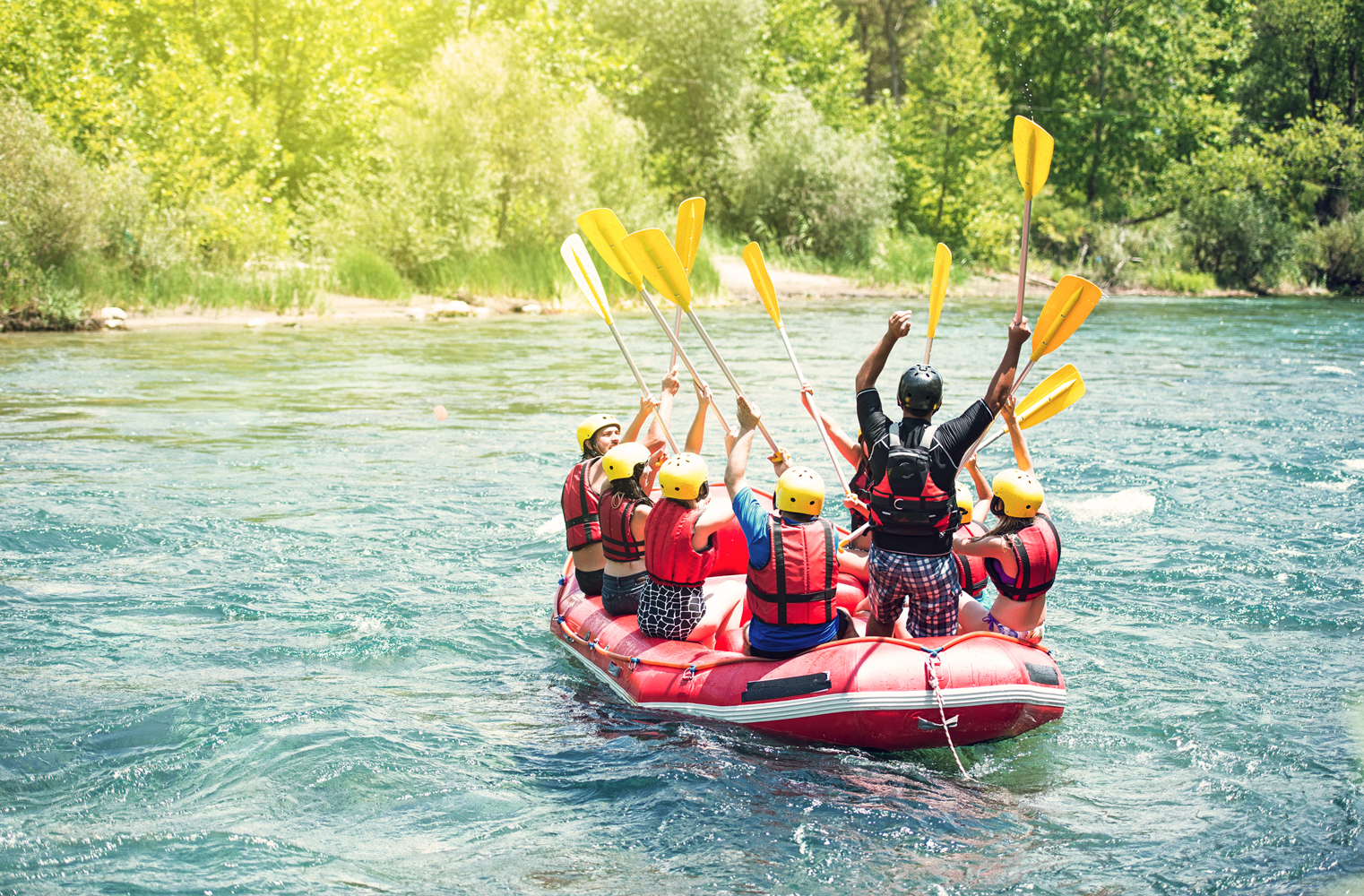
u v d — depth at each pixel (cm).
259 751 412
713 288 2753
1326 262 3812
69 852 341
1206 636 547
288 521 748
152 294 2069
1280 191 3981
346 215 2498
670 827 360
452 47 2650
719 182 3497
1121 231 3822
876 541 432
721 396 1295
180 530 720
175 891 321
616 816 367
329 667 505
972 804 380
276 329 2003
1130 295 3578
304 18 2720
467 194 2522
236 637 541
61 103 2161
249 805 374
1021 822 367
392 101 2900
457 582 633
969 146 3916
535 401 1258
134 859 338
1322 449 997
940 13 4191
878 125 3909
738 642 498
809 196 3397
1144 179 4181
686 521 464
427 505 795
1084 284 468
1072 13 4009
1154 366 1636
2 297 1831
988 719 416
